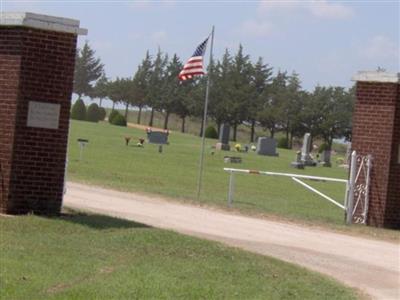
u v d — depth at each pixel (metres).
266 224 18.39
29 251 11.74
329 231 18.30
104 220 15.25
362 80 20.16
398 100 19.94
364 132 20.22
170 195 22.97
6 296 8.97
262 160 51.16
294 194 29.77
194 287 10.28
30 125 15.09
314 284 11.59
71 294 9.26
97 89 124.31
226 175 36.22
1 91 15.11
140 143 53.81
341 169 52.06
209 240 14.29
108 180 26.67
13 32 14.99
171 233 14.31
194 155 49.03
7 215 14.84
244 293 10.31
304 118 94.19
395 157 20.00
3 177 15.02
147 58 108.81
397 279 13.02
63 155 15.45
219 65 100.19
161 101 103.19
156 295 9.64
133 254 12.32
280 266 12.64
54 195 15.45
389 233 18.81
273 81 101.06
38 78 15.09
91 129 68.56
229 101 96.25
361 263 14.20
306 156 53.38
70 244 12.63
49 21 15.00
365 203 20.12
